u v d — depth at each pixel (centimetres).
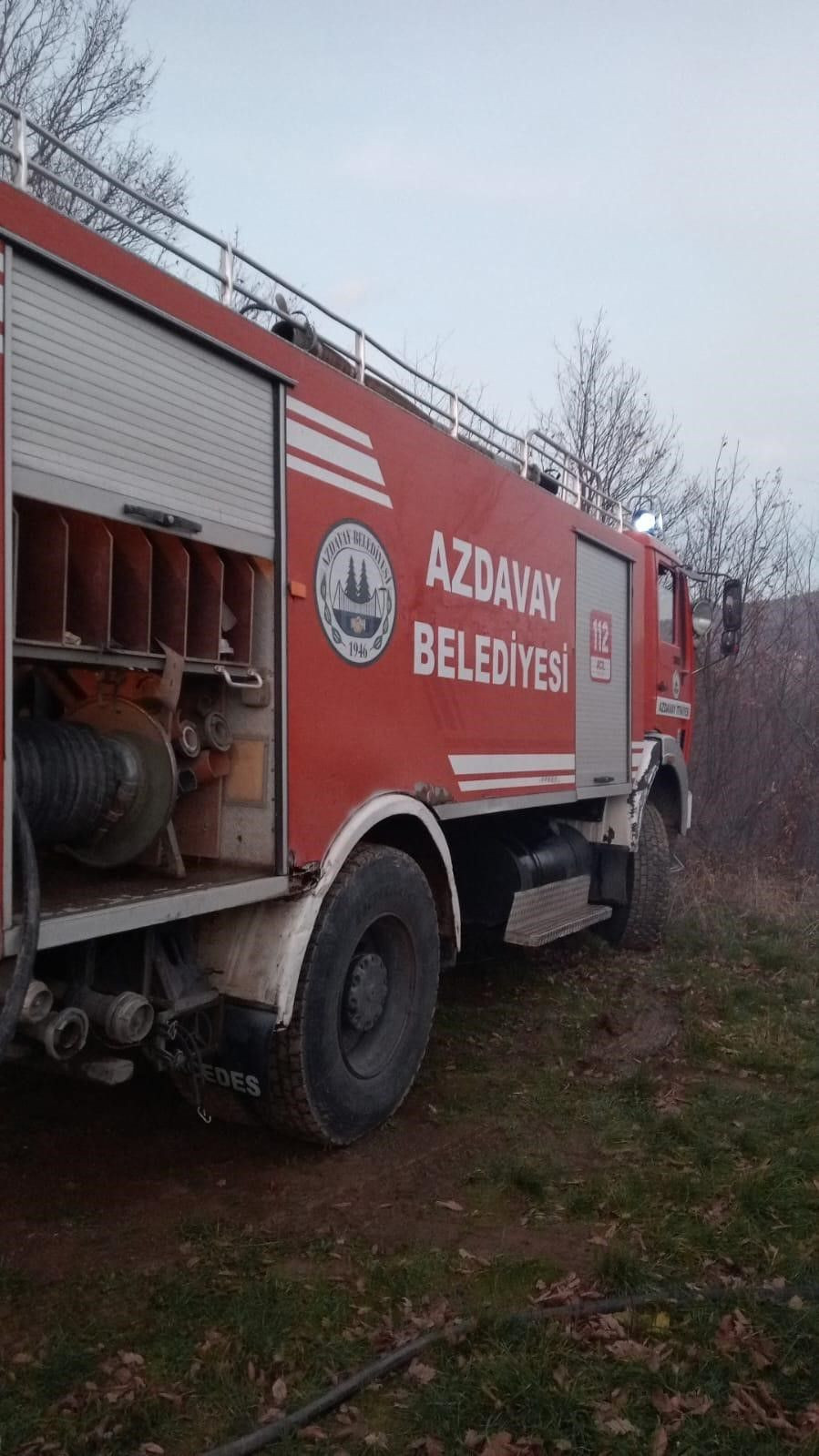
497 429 603
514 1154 443
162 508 343
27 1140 442
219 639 374
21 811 287
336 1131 431
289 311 438
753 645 1325
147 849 360
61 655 313
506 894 635
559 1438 272
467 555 544
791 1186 414
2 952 282
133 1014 343
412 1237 376
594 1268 354
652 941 803
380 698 464
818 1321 323
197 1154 439
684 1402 288
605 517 788
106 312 322
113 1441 268
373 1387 293
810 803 1234
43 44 1059
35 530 312
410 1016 479
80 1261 352
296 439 411
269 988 394
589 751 702
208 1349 304
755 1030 610
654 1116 480
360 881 438
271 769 394
